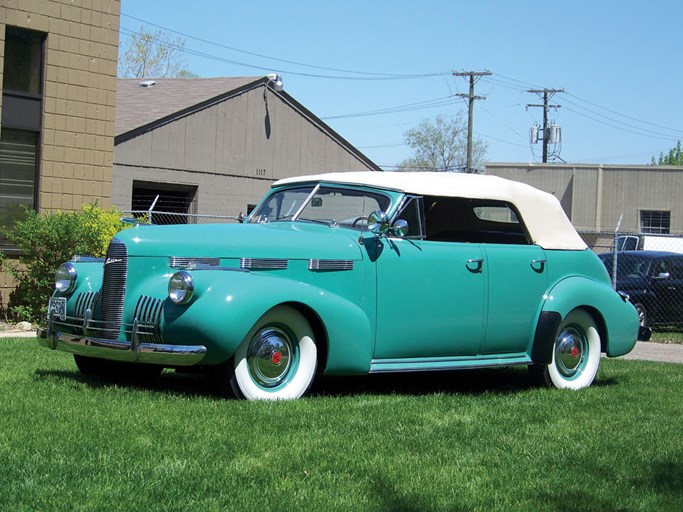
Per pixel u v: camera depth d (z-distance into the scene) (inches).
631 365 392.2
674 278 625.6
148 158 815.7
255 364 250.4
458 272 291.6
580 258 330.0
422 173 308.3
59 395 246.2
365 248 275.1
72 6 533.3
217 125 879.1
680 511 166.6
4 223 516.7
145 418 217.2
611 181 1462.8
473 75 1883.6
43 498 154.1
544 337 307.9
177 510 151.3
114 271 255.0
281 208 309.4
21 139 521.3
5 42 512.1
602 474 190.9
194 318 237.3
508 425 235.5
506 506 164.2
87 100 542.3
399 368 278.4
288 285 252.7
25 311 496.7
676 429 239.9
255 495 161.6
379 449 200.8
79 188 541.3
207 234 260.7
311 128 975.0
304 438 206.1
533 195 322.7
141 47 1923.0
